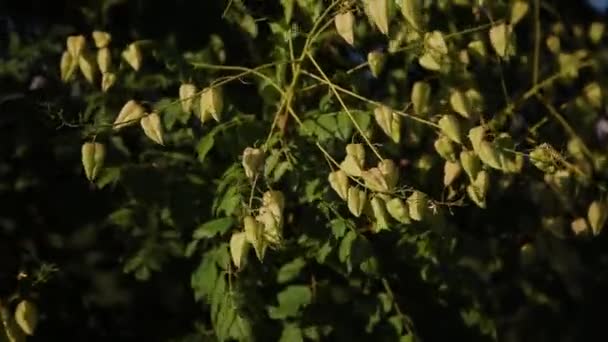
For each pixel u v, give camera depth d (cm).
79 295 498
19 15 512
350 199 399
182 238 475
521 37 539
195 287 452
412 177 461
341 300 457
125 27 496
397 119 414
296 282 455
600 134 539
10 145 486
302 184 436
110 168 456
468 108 434
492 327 488
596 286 607
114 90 469
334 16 425
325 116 432
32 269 485
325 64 459
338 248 443
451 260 476
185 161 466
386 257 464
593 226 473
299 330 449
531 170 488
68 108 481
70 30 503
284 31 451
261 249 395
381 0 396
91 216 494
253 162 404
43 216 493
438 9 479
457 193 454
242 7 466
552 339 600
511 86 509
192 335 482
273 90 449
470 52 460
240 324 438
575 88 536
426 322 478
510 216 521
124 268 473
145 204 460
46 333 494
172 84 475
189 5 490
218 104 417
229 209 423
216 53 465
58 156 488
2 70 490
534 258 525
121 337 501
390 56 474
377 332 460
